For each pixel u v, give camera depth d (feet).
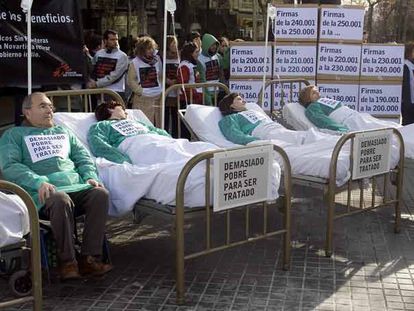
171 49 26.78
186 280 14.11
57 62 21.47
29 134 14.53
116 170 14.73
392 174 17.85
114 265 15.06
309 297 13.21
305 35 28.58
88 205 13.44
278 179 14.64
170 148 15.90
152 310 12.53
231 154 13.15
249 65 28.78
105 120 17.58
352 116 23.18
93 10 51.21
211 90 28.12
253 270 14.79
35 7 20.81
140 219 17.25
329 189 15.61
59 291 13.38
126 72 27.17
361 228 18.34
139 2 50.93
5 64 20.67
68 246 12.91
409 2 98.53
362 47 28.84
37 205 13.28
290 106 23.67
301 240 17.16
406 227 18.49
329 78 28.96
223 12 65.92
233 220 18.99
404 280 14.28
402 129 20.06
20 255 11.95
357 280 14.23
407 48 29.78
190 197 13.28
